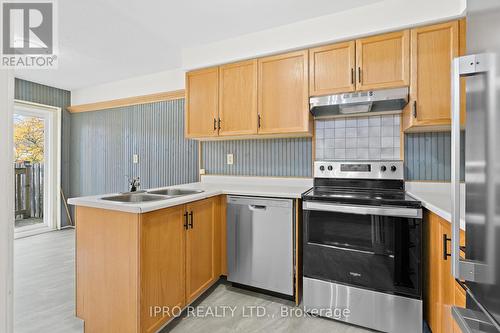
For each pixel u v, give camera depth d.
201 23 2.29
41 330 1.72
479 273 0.72
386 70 1.96
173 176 3.46
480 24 0.72
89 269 1.64
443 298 1.41
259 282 2.14
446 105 1.80
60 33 2.46
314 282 1.91
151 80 3.59
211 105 2.64
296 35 2.28
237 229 2.23
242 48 2.51
